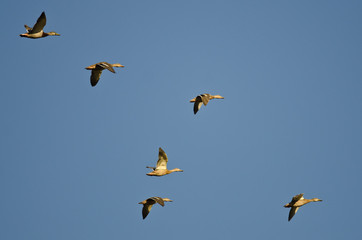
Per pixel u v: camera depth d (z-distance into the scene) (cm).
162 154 5253
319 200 5262
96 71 5341
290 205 5178
